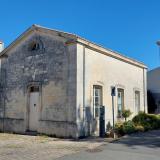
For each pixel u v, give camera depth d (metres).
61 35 13.59
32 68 14.88
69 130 12.71
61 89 13.34
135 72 18.45
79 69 13.01
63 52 13.50
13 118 15.43
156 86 26.59
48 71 14.05
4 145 10.84
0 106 16.25
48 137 13.11
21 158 8.47
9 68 16.17
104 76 15.00
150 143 10.71
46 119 13.80
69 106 12.88
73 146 10.39
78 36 12.98
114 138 12.52
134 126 14.30
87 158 8.34
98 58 14.57
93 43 13.95
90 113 13.56
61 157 8.50
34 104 14.59
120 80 16.56
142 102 19.06
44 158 8.41
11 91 15.82
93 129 13.60
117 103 16.16
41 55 14.52
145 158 8.26
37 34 14.88
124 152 9.10
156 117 17.17
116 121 15.70
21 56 15.59
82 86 13.13
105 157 8.44
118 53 16.20
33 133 14.22
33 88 14.86
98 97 14.56
